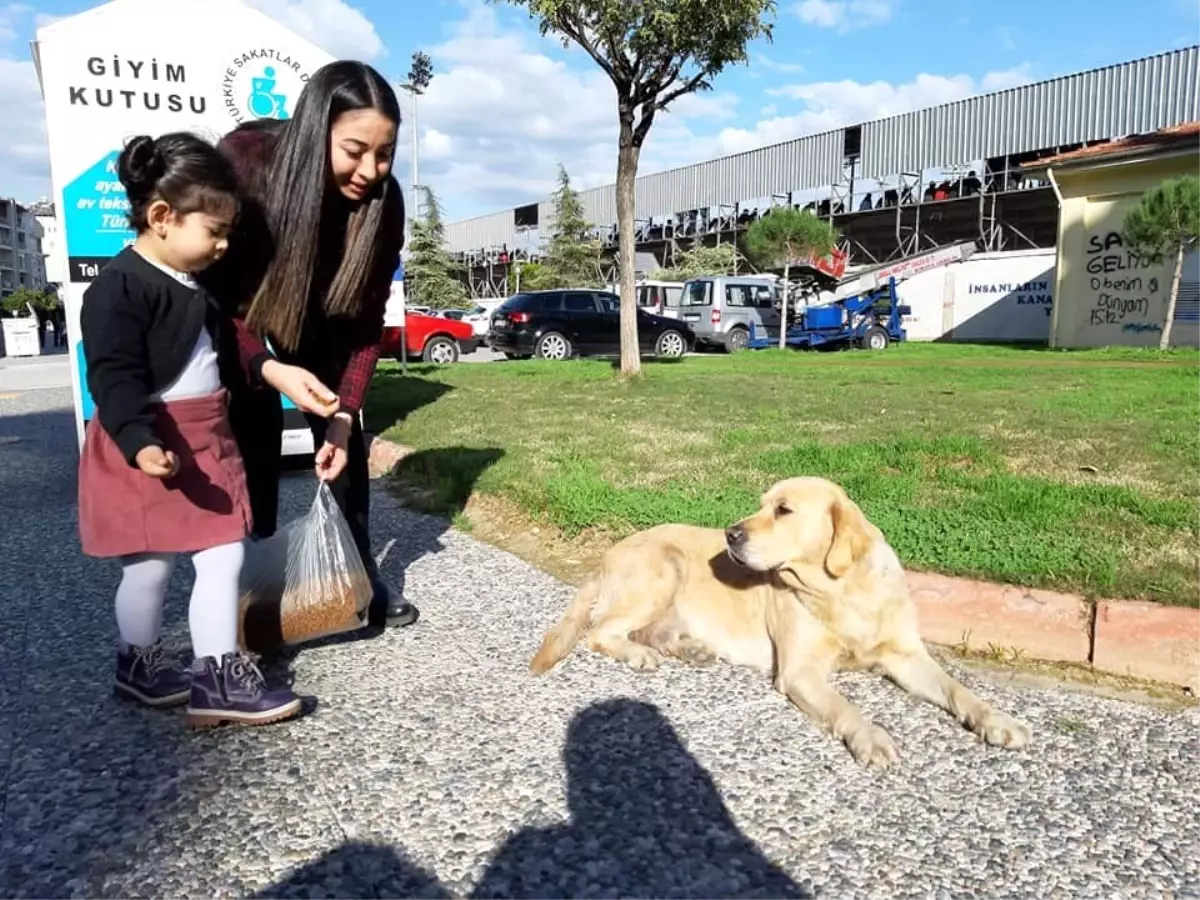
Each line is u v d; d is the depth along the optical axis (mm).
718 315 24359
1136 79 28422
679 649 3482
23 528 5430
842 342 24047
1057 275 21594
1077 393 10508
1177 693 3020
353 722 2812
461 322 21188
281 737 2711
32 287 110125
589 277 50969
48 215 13578
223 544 2766
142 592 2795
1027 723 2795
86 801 2340
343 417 3389
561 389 12133
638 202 51188
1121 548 3939
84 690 3062
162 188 2439
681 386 12188
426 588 4207
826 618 3008
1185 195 17094
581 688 3096
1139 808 2312
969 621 3443
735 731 2768
